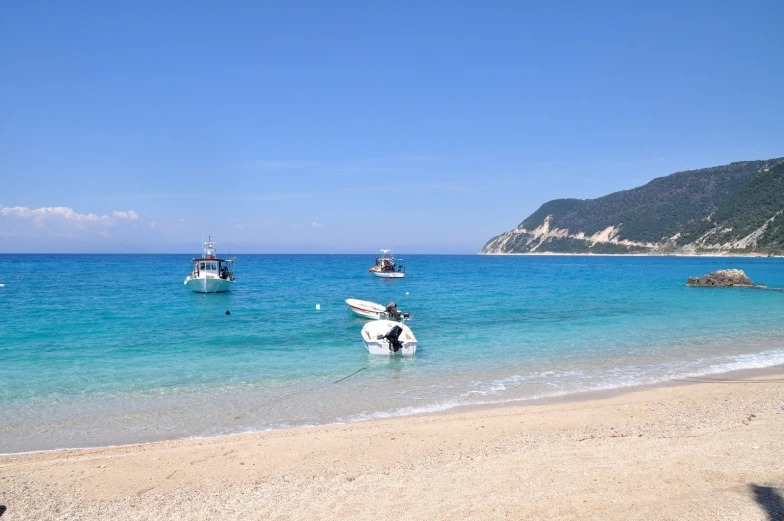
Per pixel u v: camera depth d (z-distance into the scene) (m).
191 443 9.88
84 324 25.45
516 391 13.94
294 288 51.09
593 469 7.92
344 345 20.55
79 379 14.87
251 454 9.15
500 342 21.05
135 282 56.31
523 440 9.77
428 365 17.00
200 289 41.75
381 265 70.81
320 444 9.65
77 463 8.77
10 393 13.38
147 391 13.70
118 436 10.41
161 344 20.47
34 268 93.88
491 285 56.16
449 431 10.42
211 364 16.98
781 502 6.61
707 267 105.44
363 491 7.41
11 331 23.23
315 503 7.06
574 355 18.59
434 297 41.06
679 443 9.16
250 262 153.38
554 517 6.36
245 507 7.02
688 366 16.88
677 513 6.38
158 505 7.17
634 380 15.09
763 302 37.41
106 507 7.13
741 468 7.80
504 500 6.88
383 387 14.29
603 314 30.17
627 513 6.41
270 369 16.34
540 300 38.38
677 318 28.44
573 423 10.94
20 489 7.72
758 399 12.59
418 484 7.57
